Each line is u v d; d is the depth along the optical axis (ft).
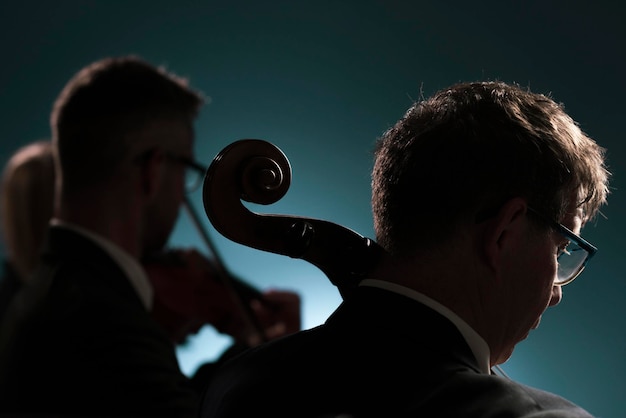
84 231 4.30
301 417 2.56
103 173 4.39
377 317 2.74
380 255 2.89
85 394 3.83
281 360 2.81
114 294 4.11
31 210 4.72
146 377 3.89
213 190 2.81
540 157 2.80
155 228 4.65
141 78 4.54
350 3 9.39
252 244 2.85
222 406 2.80
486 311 2.82
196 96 4.85
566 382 8.57
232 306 6.85
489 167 2.76
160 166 4.55
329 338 2.78
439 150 2.80
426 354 2.62
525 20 9.10
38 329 3.91
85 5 9.27
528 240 2.85
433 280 2.79
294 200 9.47
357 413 2.50
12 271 4.80
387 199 2.88
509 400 2.45
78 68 9.34
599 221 8.69
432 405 2.45
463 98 2.91
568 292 8.65
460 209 2.77
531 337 8.65
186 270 6.88
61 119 4.42
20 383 3.83
